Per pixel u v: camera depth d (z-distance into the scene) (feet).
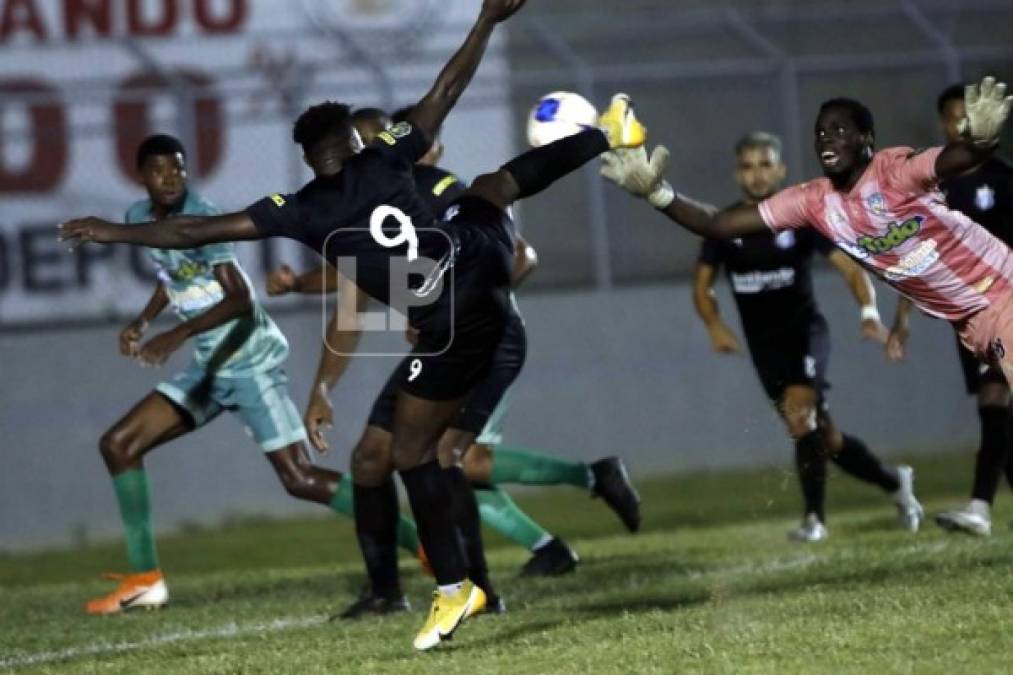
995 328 72.38
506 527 95.66
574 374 169.27
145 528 93.30
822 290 173.58
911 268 71.82
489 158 174.91
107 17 173.78
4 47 171.53
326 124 69.10
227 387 93.66
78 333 158.81
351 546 134.31
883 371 173.78
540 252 179.52
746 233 72.95
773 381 107.04
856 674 57.31
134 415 93.56
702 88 184.24
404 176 67.92
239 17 175.94
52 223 166.50
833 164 69.67
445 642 70.64
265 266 165.37
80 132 167.32
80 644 81.05
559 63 185.16
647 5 196.44
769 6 197.88
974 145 65.57
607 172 71.72
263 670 67.15
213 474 157.58
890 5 196.24
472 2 180.04
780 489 151.33
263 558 130.52
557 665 62.75
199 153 169.58
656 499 150.51
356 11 177.78
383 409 81.35
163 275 93.09
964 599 70.28
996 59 185.06
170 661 71.61
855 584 78.95
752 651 62.54
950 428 174.70
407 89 175.22
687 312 172.45
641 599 80.89
